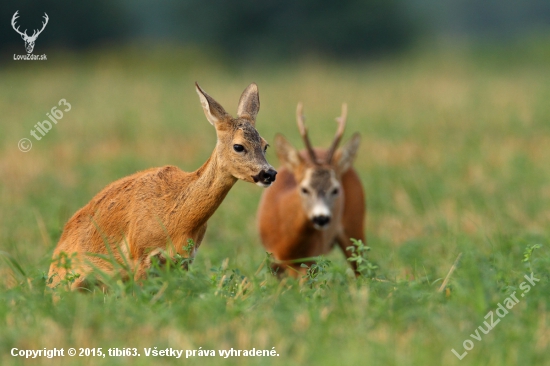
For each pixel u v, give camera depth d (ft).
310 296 37.24
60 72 230.48
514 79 200.75
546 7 478.59
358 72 252.83
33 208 67.05
